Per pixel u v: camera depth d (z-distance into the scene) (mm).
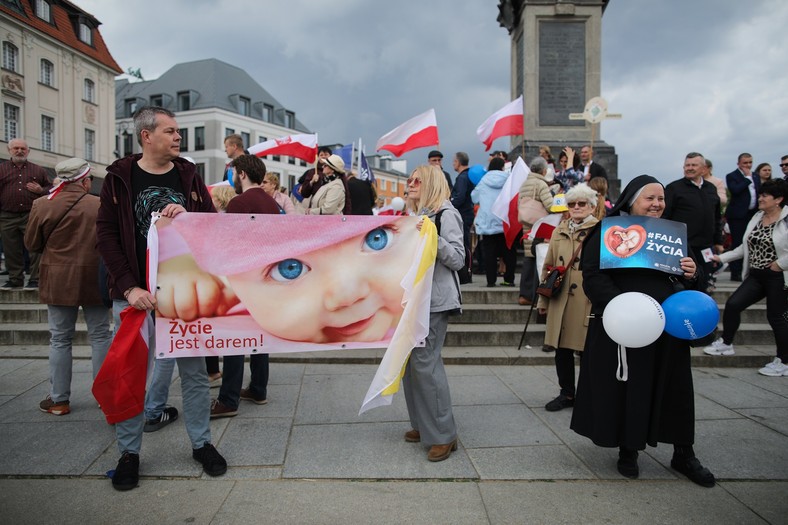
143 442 3561
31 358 5562
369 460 3342
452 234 3426
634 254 3023
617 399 3062
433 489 2992
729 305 5543
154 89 53812
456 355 5633
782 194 5113
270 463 3283
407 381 3580
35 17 29641
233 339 3309
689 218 6273
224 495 2896
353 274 3488
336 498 2879
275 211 4246
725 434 3811
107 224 3068
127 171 3117
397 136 7996
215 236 3240
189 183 3348
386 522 2641
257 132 54906
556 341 4199
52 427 3775
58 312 3982
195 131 51656
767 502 2869
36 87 29797
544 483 3072
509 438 3713
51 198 3893
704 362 5621
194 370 3213
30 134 29469
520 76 11469
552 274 4227
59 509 2730
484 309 6426
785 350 5250
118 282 3012
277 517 2676
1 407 4180
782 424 4004
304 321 3424
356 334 3508
